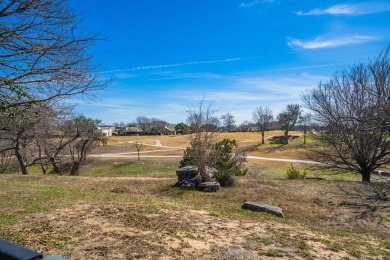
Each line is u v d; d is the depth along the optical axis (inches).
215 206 319.3
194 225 221.6
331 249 190.1
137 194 376.8
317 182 494.9
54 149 967.6
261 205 306.7
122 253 161.0
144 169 1341.0
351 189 432.8
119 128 4520.2
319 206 338.3
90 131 1066.1
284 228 233.5
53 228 201.5
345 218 294.7
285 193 399.2
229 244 185.2
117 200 310.0
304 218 290.5
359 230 259.9
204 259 159.6
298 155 1646.2
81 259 151.7
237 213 287.6
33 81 210.8
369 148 534.6
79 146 1190.3
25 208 258.2
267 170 1085.1
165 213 252.5
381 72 391.5
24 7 192.1
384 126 239.0
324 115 549.3
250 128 3595.0
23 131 546.9
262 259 164.4
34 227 202.8
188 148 487.5
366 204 347.9
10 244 45.6
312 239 207.9
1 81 204.8
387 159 547.5
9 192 338.0
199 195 380.2
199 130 470.6
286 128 2274.9
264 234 211.2
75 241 177.2
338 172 642.8
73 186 433.4
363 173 560.7
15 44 199.2
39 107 233.9
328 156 608.1
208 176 438.6
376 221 286.7
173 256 160.6
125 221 221.8
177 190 409.7
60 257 43.1
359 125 262.4
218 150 467.5
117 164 1509.6
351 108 462.0
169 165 1428.4
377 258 182.4
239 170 591.8
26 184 424.2
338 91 542.3
